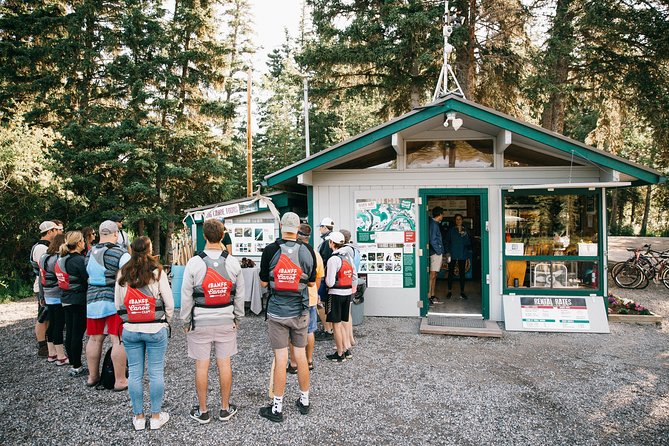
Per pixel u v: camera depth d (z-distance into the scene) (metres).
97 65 16.19
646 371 5.25
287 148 26.95
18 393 4.75
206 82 16.94
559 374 5.18
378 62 14.04
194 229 9.47
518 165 7.60
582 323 6.92
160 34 15.91
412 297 7.83
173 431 3.89
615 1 11.70
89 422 4.08
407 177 7.86
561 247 7.23
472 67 14.16
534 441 3.71
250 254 9.09
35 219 13.02
